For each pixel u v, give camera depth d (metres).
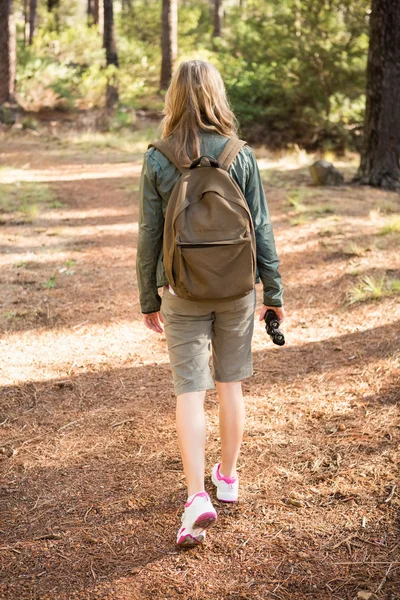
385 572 2.36
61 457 3.23
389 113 10.48
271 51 17.44
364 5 16.03
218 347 2.57
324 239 7.06
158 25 33.47
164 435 3.43
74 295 5.73
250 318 2.54
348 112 16.69
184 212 2.28
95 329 5.00
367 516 2.67
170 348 2.50
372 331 4.66
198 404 2.46
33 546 2.57
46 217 8.76
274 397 3.81
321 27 16.36
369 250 6.52
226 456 2.74
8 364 4.33
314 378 4.03
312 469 3.03
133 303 5.56
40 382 4.09
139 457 3.22
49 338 4.81
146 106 23.12
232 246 2.29
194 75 2.37
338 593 2.28
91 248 7.30
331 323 4.93
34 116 20.91
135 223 8.50
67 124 20.14
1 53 19.38
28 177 11.80
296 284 5.89
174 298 2.44
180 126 2.38
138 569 2.43
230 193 2.32
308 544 2.53
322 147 16.84
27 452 3.28
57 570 2.44
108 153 15.22
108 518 2.74
